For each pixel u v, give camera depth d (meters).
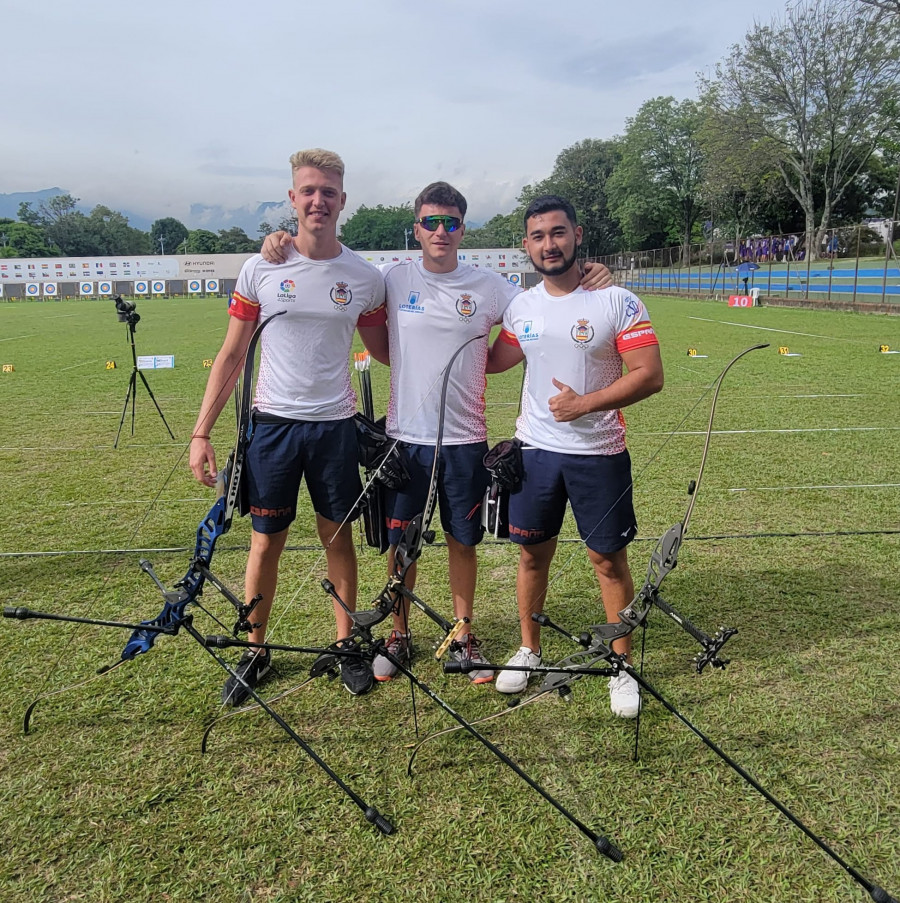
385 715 2.73
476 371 2.90
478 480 2.94
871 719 2.61
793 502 4.94
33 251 87.19
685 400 8.67
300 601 3.68
